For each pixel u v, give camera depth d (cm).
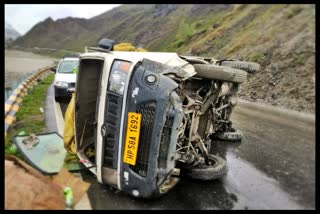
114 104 389
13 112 691
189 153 446
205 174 457
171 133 372
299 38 1035
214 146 637
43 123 737
